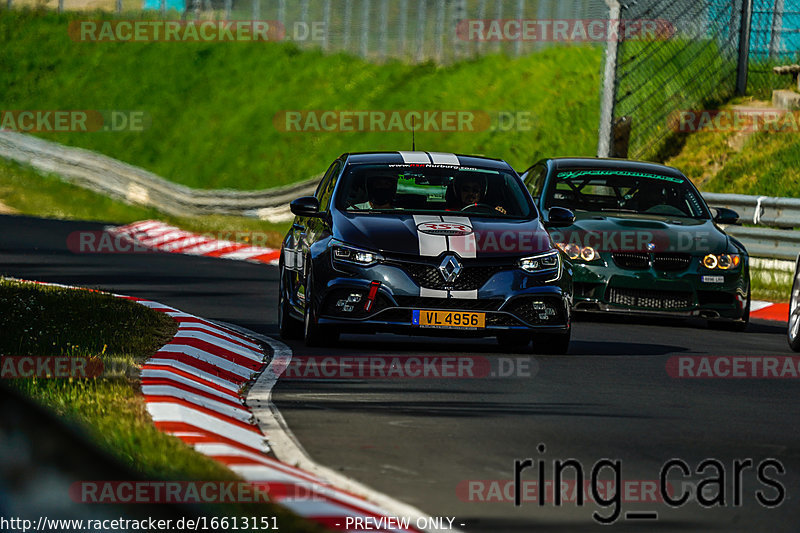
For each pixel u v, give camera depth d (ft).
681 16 291.58
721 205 203.10
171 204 330.34
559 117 300.81
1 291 128.06
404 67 371.35
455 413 74.28
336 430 67.10
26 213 328.29
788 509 51.34
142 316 115.96
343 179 117.29
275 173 342.23
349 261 105.40
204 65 409.90
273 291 166.50
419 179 117.39
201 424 63.67
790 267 192.65
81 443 11.75
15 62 433.07
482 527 45.44
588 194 153.89
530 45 345.51
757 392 91.20
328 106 364.17
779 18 290.76
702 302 140.36
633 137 268.41
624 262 140.56
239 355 99.30
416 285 104.17
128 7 457.27
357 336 119.34
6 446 11.43
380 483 53.31
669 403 82.94
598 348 116.06
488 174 118.93
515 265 106.32
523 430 69.10
